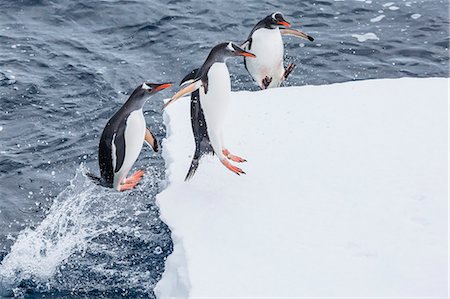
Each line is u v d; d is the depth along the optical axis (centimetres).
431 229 1231
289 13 2327
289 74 2003
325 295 1112
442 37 2175
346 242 1220
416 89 1702
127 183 1437
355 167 1416
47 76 1997
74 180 1590
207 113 1384
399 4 2361
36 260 1339
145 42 2184
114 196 1510
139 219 1434
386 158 1434
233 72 2011
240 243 1243
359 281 1134
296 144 1514
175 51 2136
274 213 1311
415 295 1096
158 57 2111
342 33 2209
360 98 1681
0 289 1273
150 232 1395
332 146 1494
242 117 1633
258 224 1286
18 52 2106
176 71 2042
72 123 1803
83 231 1406
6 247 1387
